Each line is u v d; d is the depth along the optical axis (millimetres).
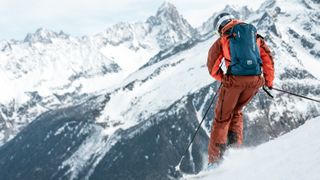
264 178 3961
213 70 5270
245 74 5043
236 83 5090
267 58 5277
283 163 4121
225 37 5141
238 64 5039
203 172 5234
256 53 5090
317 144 4207
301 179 3484
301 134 5094
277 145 5027
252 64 5016
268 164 4348
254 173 4266
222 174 4832
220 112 5312
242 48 5047
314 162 3693
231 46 5086
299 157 4055
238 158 5160
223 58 5320
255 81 5105
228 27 5160
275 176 3861
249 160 4895
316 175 3396
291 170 3797
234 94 5180
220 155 5266
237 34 5086
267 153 4859
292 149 4496
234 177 4488
